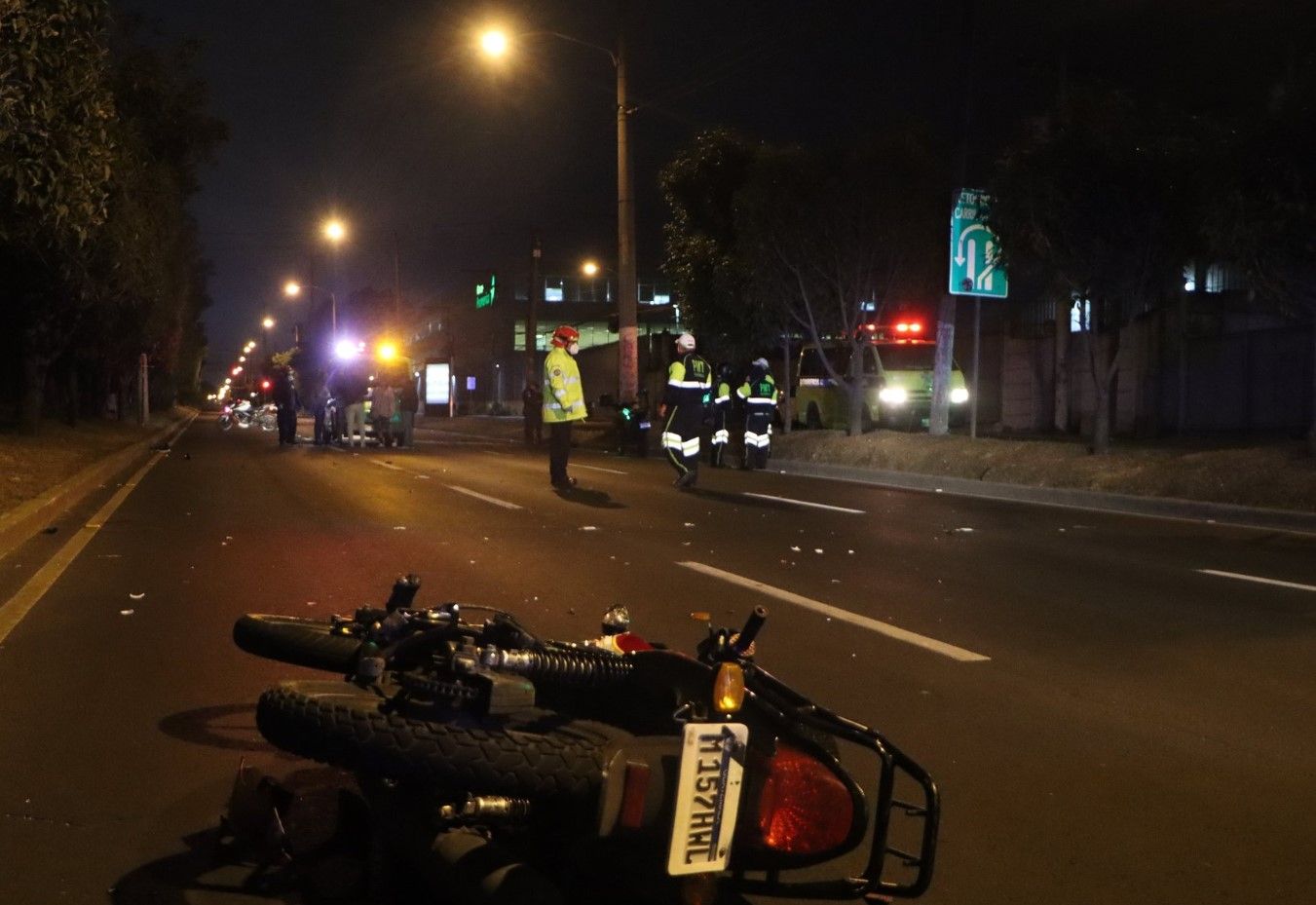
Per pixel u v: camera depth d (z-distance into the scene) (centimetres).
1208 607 1027
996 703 735
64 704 712
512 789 383
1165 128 1984
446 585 1095
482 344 9162
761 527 1539
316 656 586
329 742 392
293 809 536
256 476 2327
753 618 419
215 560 1238
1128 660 841
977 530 1521
